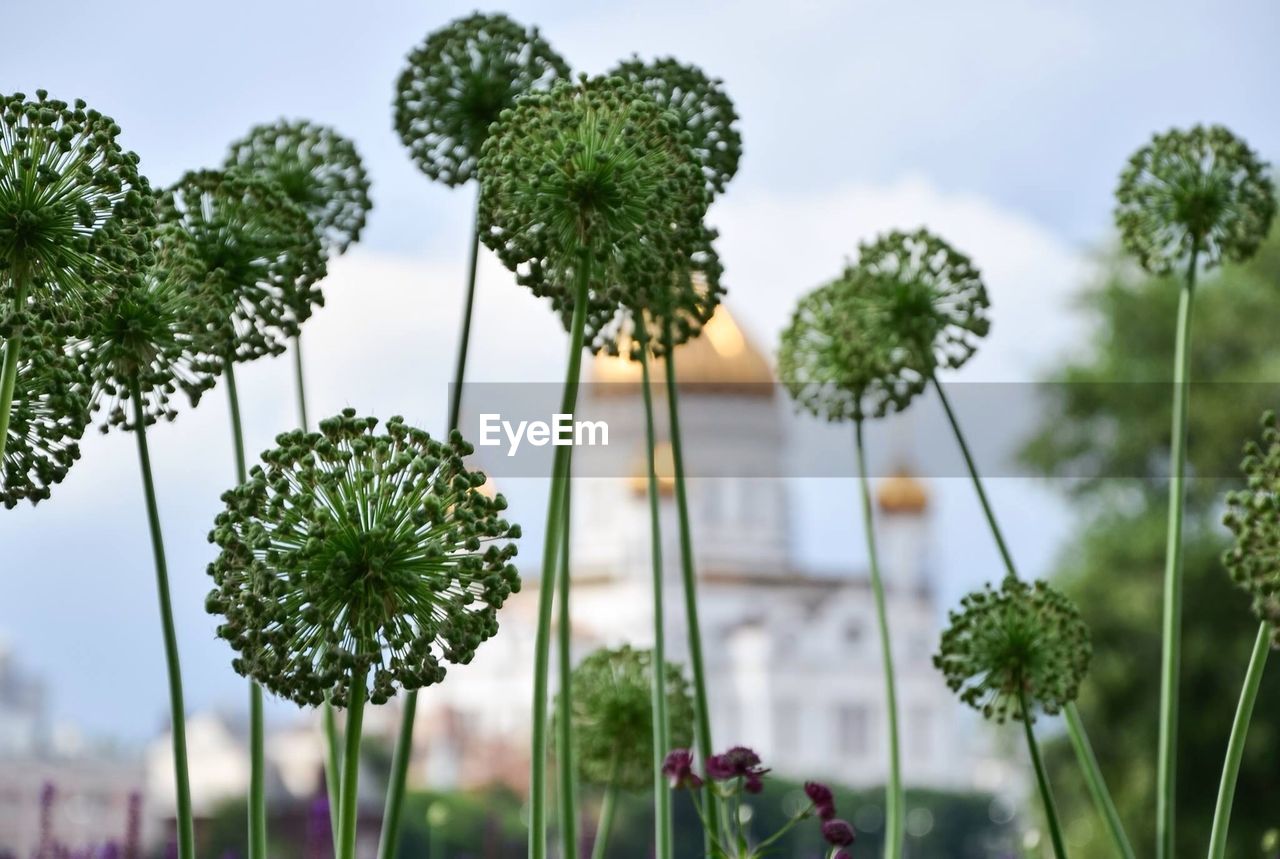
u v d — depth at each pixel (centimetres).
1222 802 296
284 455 246
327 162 425
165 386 317
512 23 396
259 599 241
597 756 443
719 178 385
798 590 7069
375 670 245
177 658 291
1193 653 1867
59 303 259
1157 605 1917
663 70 387
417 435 251
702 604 7000
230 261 347
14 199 250
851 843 283
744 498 7125
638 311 355
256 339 350
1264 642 296
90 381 300
